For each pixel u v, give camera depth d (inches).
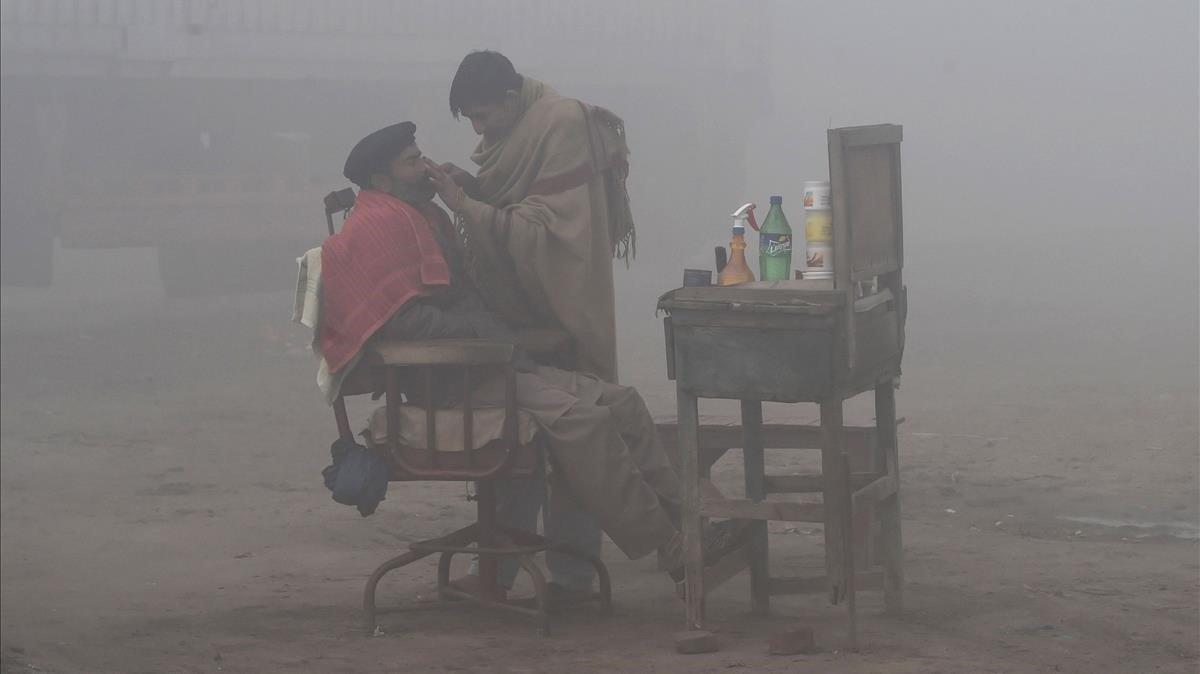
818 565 368.2
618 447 295.6
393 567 301.7
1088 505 455.2
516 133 327.6
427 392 294.2
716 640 279.1
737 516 283.6
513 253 318.7
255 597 338.6
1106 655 274.5
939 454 548.1
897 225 299.9
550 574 345.7
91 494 497.0
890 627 297.3
